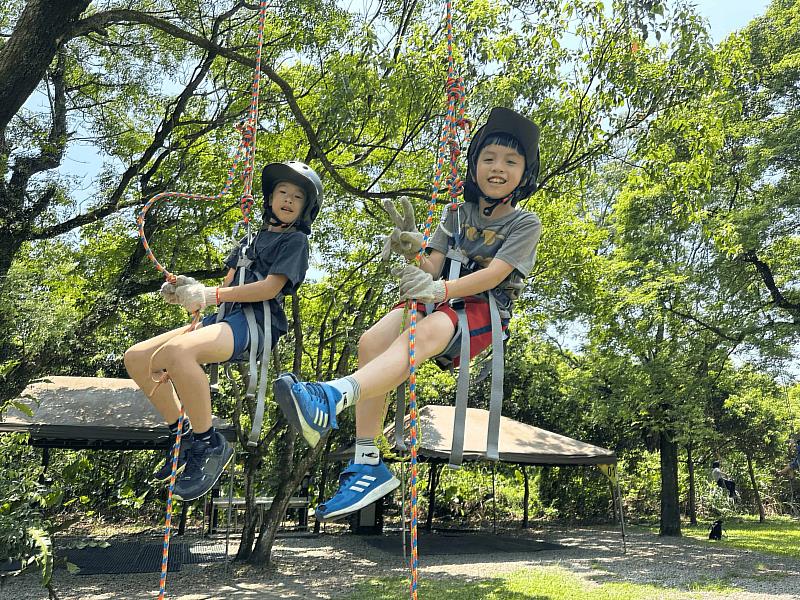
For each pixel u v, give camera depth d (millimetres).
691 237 18828
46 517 6504
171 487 2449
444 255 2584
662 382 19250
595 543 18953
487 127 2566
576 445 17812
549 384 26344
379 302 14445
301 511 20609
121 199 13648
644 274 19641
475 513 26031
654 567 14117
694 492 27172
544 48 10320
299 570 13375
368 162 13297
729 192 18016
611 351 20406
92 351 11969
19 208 11102
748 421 28375
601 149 10734
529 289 16297
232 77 13016
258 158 12977
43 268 12039
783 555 16312
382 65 10094
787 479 31234
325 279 17141
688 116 10750
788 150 16359
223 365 3359
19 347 10234
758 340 16688
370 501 2223
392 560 15086
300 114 10516
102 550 15203
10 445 6844
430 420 17734
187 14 12281
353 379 2002
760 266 16641
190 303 2596
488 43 9945
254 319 2744
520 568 13914
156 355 2557
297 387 1846
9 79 7656
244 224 3121
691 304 18688
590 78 10461
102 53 13570
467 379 2217
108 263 13734
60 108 13531
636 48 9898
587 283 16359
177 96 13922
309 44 11398
